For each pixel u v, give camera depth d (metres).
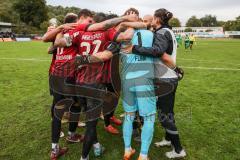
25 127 5.80
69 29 4.18
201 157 4.62
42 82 10.40
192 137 5.38
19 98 8.05
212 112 6.92
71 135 5.05
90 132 4.16
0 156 4.60
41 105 7.34
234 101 7.96
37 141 5.14
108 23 3.96
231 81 10.88
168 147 4.91
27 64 15.20
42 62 16.11
